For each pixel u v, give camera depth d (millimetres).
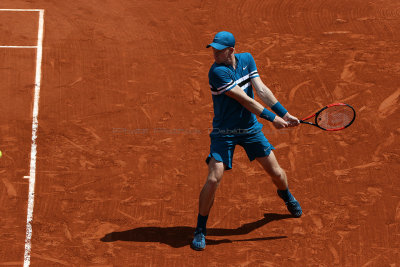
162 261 23797
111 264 23656
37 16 46125
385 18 45250
